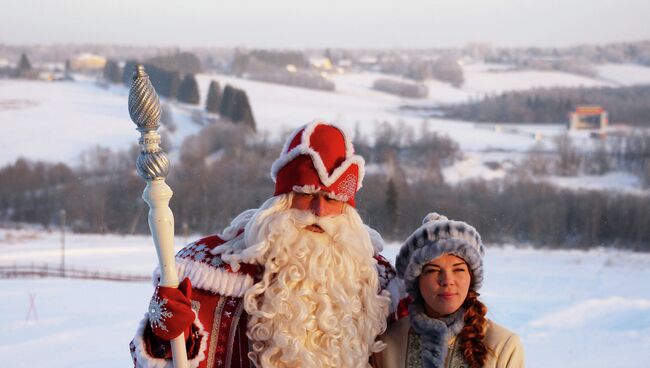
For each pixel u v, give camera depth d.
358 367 2.58
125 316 13.51
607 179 47.25
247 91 107.25
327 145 2.64
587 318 13.27
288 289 2.54
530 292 17.83
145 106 2.37
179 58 120.44
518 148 61.31
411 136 56.44
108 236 37.00
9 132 70.75
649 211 33.50
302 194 2.65
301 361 2.49
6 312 13.95
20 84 105.50
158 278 2.63
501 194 38.00
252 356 2.54
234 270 2.62
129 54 150.62
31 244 33.50
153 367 2.46
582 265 24.78
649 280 21.05
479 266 2.56
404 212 28.56
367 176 34.59
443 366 2.53
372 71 155.00
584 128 77.56
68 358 9.79
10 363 9.55
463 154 56.16
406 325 2.70
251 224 2.66
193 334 2.50
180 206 36.19
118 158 53.72
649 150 52.19
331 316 2.54
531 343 11.01
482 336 2.53
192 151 50.28
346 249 2.64
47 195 43.81
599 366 9.38
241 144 52.28
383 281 2.82
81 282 20.27
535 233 32.41
